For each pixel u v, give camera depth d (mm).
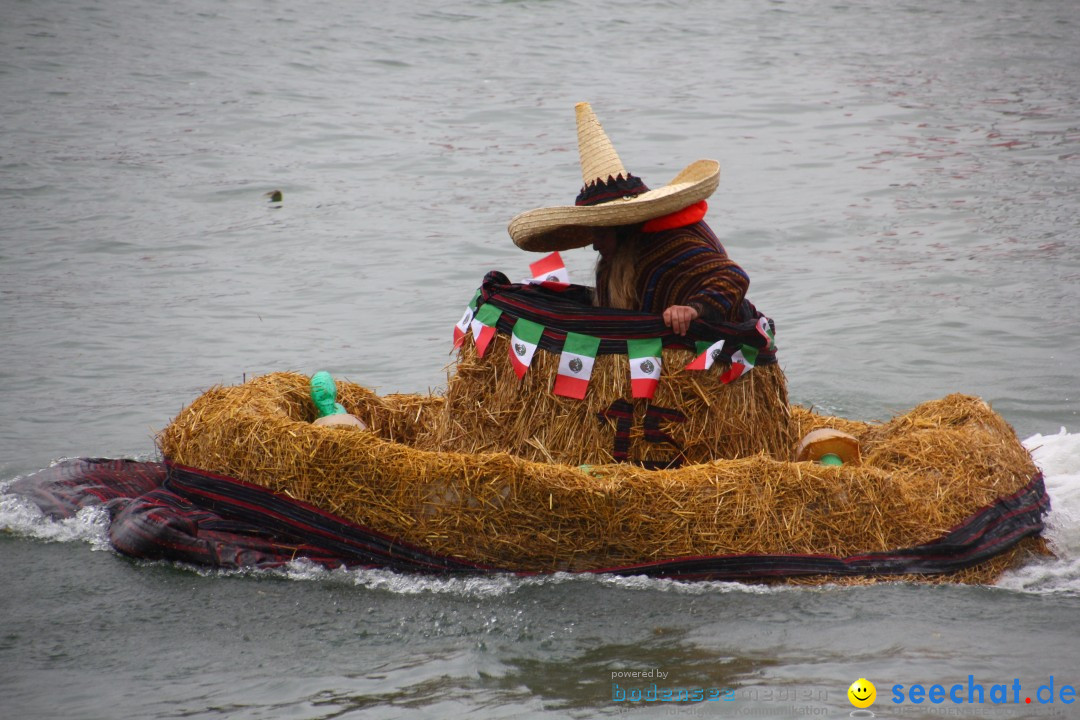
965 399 24875
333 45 101312
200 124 73562
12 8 107875
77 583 21078
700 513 20781
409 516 21203
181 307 41188
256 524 22047
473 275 44906
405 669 17891
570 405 22344
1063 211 53375
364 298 42156
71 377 33844
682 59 101688
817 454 23172
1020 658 17750
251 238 50875
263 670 17953
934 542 21188
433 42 104750
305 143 69938
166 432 23859
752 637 18672
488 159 66250
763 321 22797
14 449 28203
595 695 16938
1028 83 89875
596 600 20094
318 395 24906
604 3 127375
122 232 51625
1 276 45125
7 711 16812
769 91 86875
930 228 51312
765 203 56406
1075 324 37469
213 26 106500
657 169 63719
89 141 68750
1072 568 21781
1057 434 27641
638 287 22469
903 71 95938
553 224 22469
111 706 16906
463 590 20641
